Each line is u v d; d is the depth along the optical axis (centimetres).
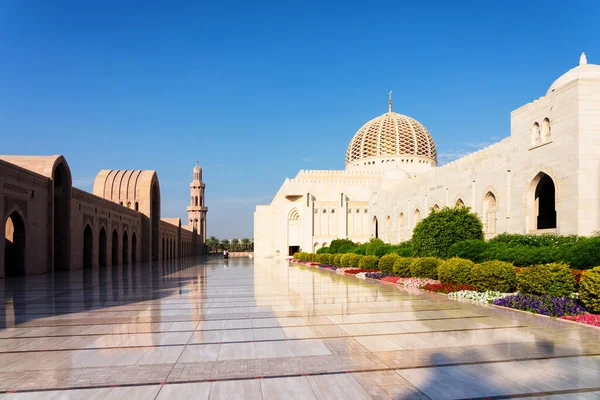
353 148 7306
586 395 549
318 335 878
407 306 1270
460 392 559
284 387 576
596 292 1020
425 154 6938
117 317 1101
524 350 758
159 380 604
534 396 546
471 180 3131
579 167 2028
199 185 10538
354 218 6312
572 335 873
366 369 653
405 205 4394
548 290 1209
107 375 626
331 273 2869
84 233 3694
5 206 2439
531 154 2427
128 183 5459
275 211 7294
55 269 3194
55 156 3103
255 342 820
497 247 2073
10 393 557
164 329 944
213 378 612
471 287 1562
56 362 690
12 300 1455
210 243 14075
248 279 2352
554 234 2166
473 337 857
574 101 2066
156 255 5844
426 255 2453
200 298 1487
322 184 6544
